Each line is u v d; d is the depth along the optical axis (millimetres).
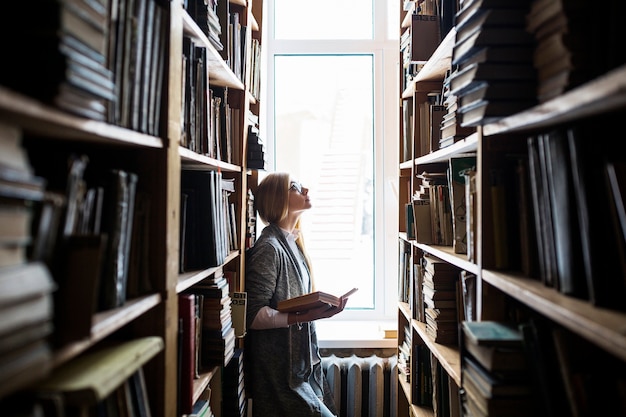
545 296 852
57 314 731
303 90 3141
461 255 1497
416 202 1979
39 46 648
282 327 2139
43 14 643
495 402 986
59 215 736
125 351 928
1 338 539
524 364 991
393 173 3088
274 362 2137
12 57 649
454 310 1767
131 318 937
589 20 832
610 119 814
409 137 2400
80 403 716
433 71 1947
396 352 2824
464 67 1124
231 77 1904
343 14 3141
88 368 816
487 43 985
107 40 885
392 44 3090
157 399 1127
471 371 1125
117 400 915
